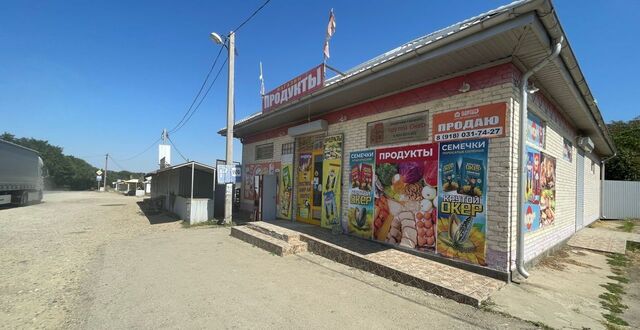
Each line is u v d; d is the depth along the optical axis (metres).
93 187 73.88
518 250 5.56
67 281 5.46
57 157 69.81
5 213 16.81
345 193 8.68
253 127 12.82
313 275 5.79
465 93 6.05
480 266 5.59
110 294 4.79
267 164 12.96
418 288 5.15
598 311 4.41
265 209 11.80
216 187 14.94
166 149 29.44
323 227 9.38
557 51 5.07
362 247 7.06
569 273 6.19
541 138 7.19
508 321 4.02
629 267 6.93
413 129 6.96
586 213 13.12
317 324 3.86
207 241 8.88
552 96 7.55
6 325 3.81
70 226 12.15
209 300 4.56
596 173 16.12
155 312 4.14
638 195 17.95
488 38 4.84
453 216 6.04
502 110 5.52
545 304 4.55
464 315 4.18
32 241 9.05
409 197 6.87
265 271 6.01
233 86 12.46
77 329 3.70
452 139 6.18
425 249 6.45
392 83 6.99
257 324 3.84
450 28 6.66
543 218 7.16
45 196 37.28
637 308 4.63
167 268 6.19
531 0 4.20
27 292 4.92
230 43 12.37
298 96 9.13
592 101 8.02
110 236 9.87
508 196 5.35
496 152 5.55
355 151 8.46
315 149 10.39
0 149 18.22
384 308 4.37
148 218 14.91
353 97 8.16
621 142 22.95
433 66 5.98
